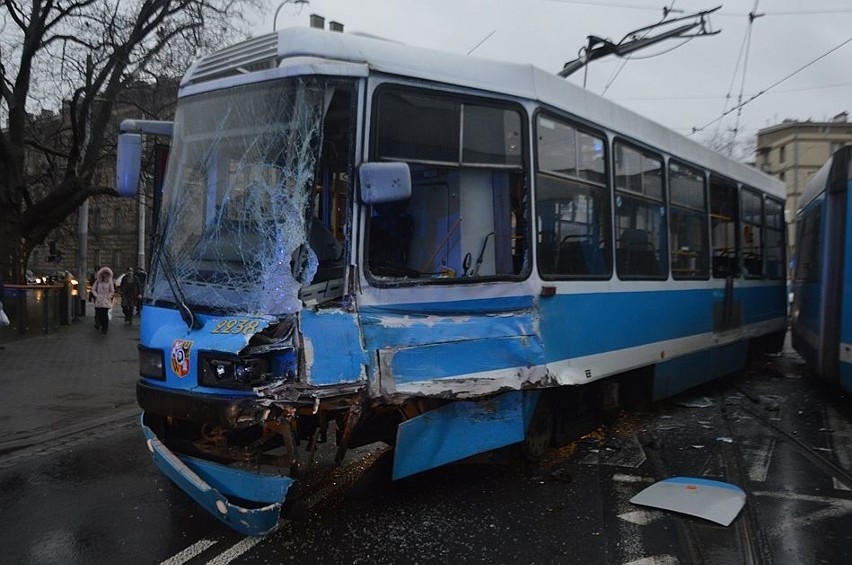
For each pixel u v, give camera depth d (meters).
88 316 24.19
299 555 4.21
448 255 4.91
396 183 4.27
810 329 9.71
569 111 6.01
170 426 4.72
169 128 5.22
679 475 5.89
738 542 4.40
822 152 53.03
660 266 7.68
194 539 4.50
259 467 4.20
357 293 4.34
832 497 5.30
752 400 9.39
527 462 6.02
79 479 5.84
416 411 4.72
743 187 10.67
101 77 17.44
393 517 4.84
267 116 4.50
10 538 4.57
